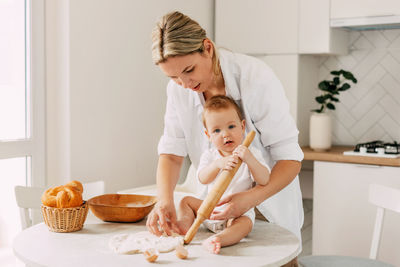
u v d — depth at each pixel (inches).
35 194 73.1
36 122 89.7
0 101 84.4
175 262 43.4
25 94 88.8
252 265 42.6
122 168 104.5
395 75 123.4
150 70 111.5
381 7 109.2
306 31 118.4
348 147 126.5
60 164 92.4
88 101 94.7
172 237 50.5
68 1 88.7
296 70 120.4
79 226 54.0
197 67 51.7
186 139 64.7
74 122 91.8
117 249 46.5
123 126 104.1
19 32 87.1
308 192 128.6
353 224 108.3
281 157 58.2
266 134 58.9
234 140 57.6
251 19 125.6
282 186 55.1
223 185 49.3
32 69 88.6
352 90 129.6
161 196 57.8
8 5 85.0
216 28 130.7
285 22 121.0
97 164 97.7
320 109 124.8
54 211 52.2
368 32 126.0
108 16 98.2
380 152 106.5
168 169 62.9
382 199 79.7
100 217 57.5
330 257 77.1
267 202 60.7
